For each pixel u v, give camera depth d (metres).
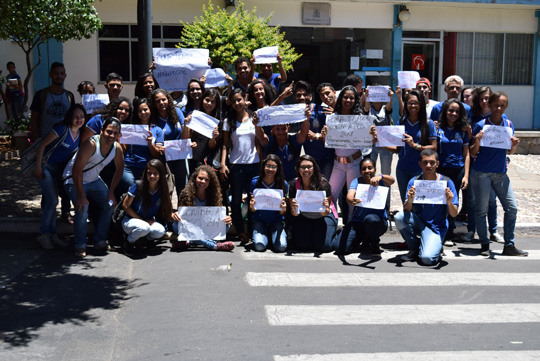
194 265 6.68
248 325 4.95
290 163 7.86
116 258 6.93
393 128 7.36
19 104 15.62
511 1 18.34
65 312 5.23
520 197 10.66
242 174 7.69
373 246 7.27
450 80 8.18
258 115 7.39
